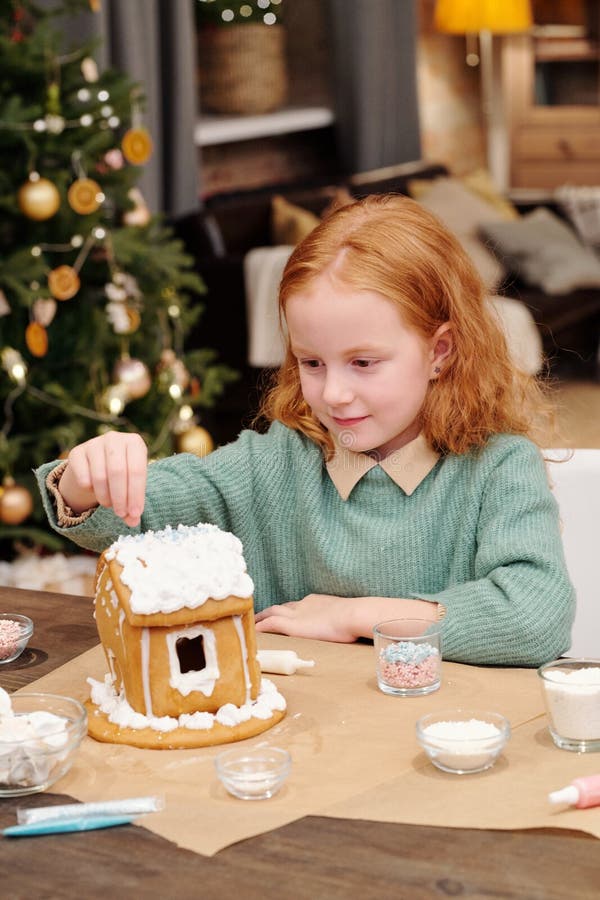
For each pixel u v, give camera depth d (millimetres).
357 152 6645
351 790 1019
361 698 1220
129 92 3609
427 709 1187
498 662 1351
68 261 3602
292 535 1618
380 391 1375
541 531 1463
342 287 1347
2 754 1027
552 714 1096
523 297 5555
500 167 8078
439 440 1530
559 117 7902
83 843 954
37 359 3564
